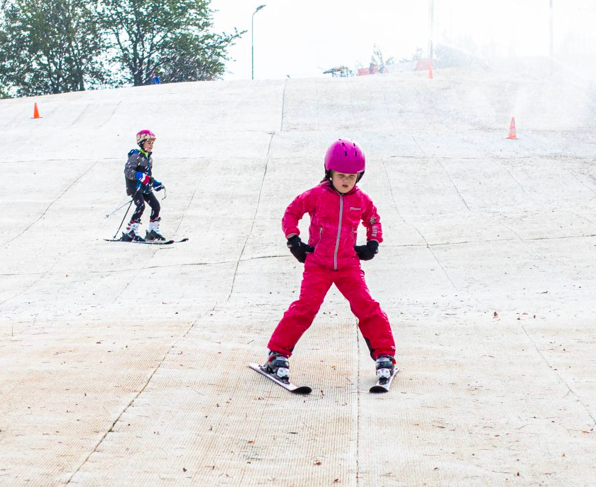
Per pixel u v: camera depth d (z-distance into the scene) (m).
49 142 20.44
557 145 19.08
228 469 4.05
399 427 4.58
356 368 5.75
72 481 3.89
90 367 5.71
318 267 5.39
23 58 58.72
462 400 5.02
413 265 10.16
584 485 3.80
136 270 10.59
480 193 15.02
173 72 63.12
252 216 13.73
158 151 18.88
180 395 5.13
